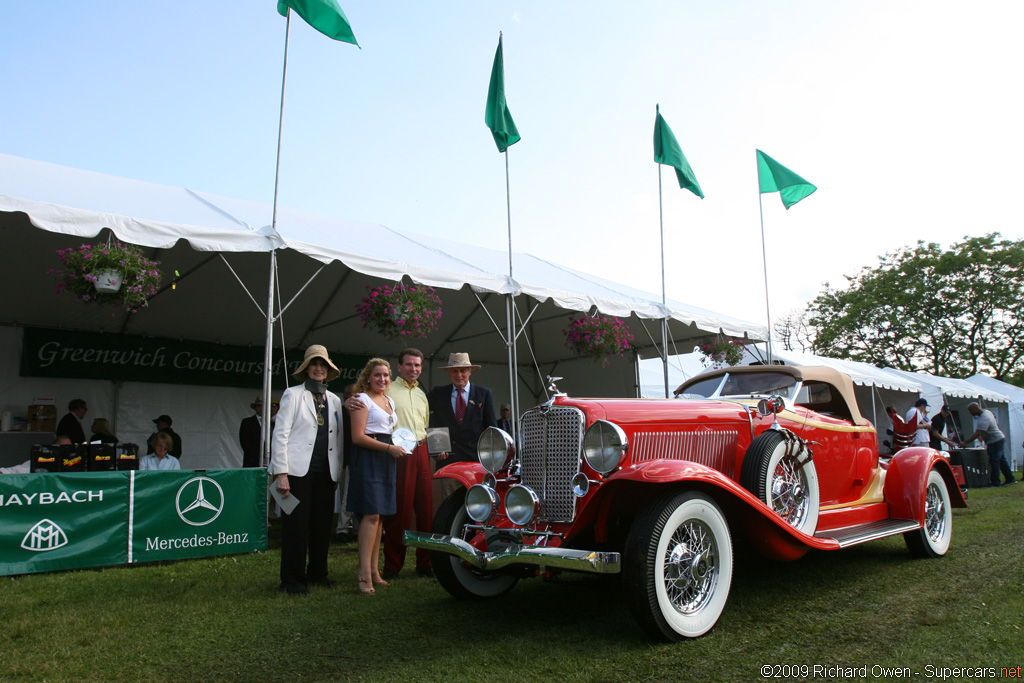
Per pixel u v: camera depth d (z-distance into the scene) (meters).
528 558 3.17
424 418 4.95
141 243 5.58
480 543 3.74
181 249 8.27
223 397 11.00
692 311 10.55
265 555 5.57
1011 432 19.75
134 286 5.52
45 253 7.67
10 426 8.72
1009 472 12.24
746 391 5.20
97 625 3.50
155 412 10.27
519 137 8.48
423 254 8.26
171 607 3.85
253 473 5.77
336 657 2.98
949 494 5.36
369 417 4.34
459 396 5.41
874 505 4.86
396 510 4.59
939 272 27.28
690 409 3.95
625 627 3.34
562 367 14.95
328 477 4.52
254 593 4.20
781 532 3.56
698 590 3.26
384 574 4.75
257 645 3.17
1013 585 3.90
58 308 9.05
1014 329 26.64
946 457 5.26
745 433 4.18
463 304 11.77
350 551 5.95
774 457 3.80
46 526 4.81
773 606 3.67
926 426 11.02
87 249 5.49
